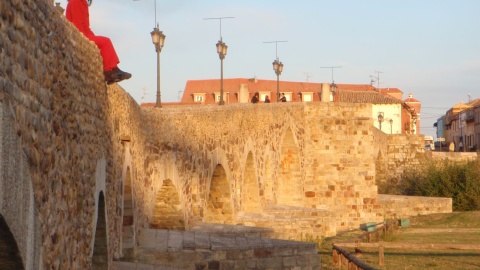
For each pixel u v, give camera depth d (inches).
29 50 396.2
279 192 1943.9
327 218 1686.8
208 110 1226.6
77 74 534.0
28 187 384.5
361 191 2032.5
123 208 837.8
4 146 337.7
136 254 875.4
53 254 453.4
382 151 2694.4
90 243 593.6
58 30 469.4
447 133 5969.5
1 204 331.3
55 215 460.1
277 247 1002.1
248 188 1572.3
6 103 345.4
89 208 588.1
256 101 2050.9
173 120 1049.5
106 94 667.4
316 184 2028.8
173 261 914.1
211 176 1240.8
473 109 4719.5
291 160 1955.0
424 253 1387.8
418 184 2527.1
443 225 2003.0
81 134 551.5
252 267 981.2
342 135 2032.5
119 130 756.6
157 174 978.1
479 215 2134.6
